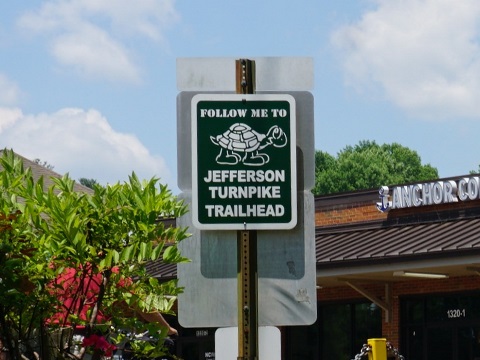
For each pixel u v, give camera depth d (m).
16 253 6.74
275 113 6.60
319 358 28.41
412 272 23.50
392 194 26.80
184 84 6.75
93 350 6.97
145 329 7.28
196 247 6.67
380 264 23.17
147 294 7.19
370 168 90.44
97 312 6.87
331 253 24.89
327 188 90.81
